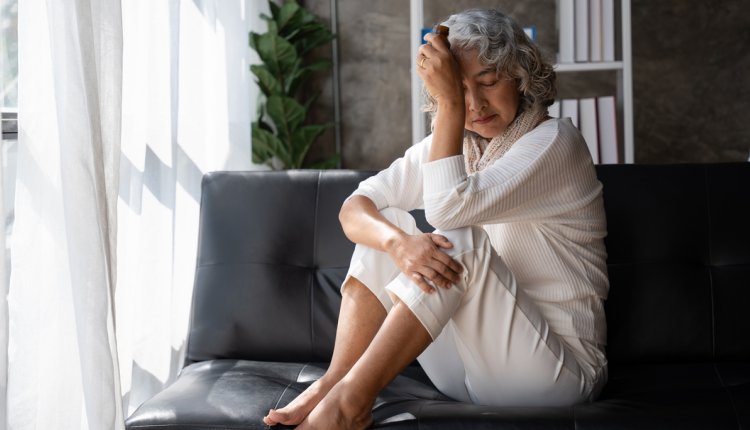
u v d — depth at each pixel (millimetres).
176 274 2672
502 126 1740
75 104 1517
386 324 1491
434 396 1761
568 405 1601
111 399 1521
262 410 1568
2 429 1408
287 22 3658
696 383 1762
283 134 3719
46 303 1646
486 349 1564
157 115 2410
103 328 1525
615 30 3795
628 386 1770
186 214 2695
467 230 1557
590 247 1723
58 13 1534
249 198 2111
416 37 3271
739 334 1945
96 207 1535
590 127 3250
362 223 1711
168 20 2453
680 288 1968
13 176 1854
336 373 1604
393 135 4082
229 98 3182
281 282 2037
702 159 3893
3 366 1409
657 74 3875
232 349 2010
